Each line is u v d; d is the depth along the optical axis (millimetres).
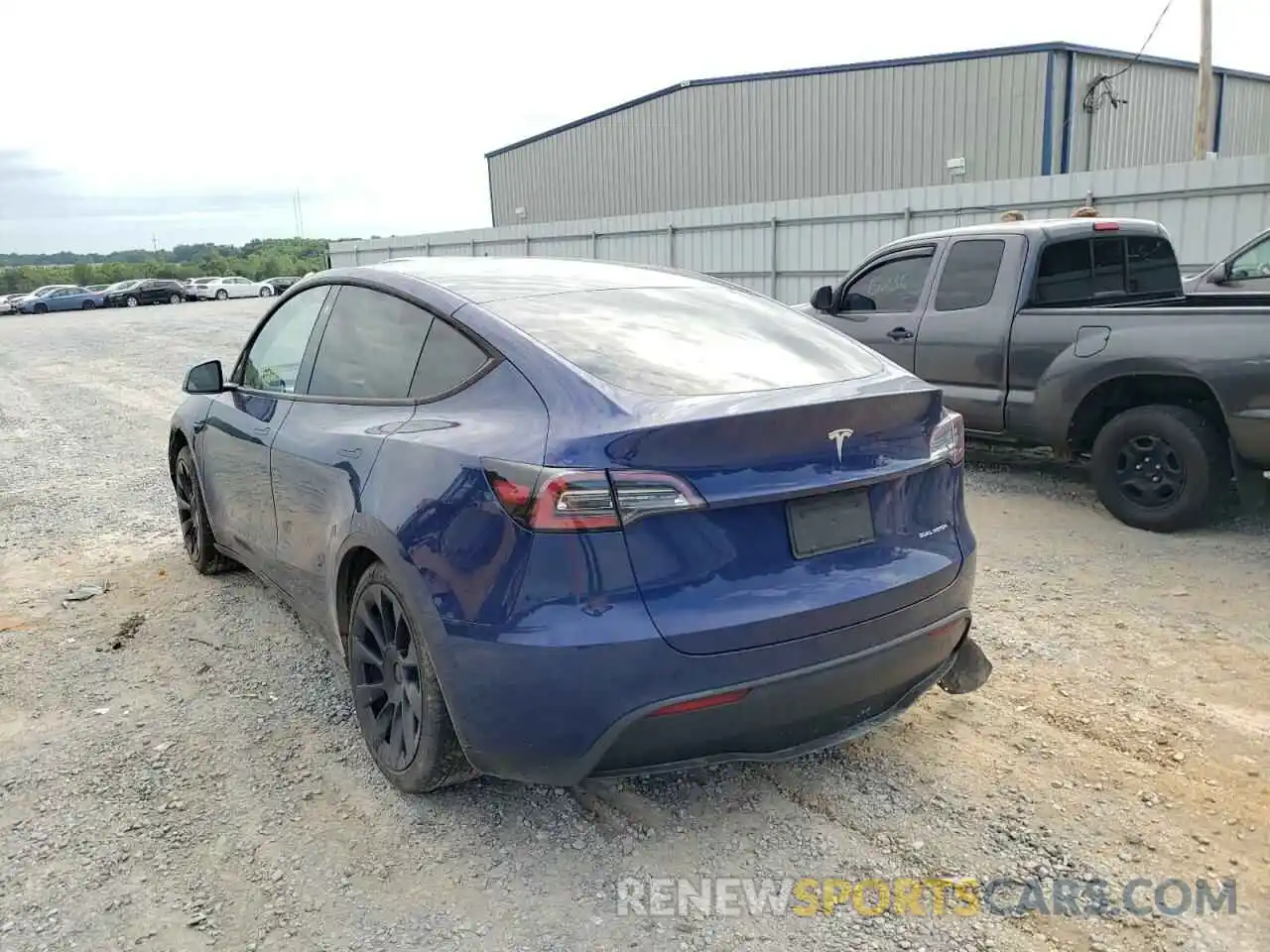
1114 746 3414
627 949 2494
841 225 19672
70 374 16859
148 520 6695
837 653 2734
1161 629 4410
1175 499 5758
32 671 4203
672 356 3070
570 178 36500
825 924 2574
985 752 3400
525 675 2561
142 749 3516
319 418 3680
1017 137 25109
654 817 3062
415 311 3420
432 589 2766
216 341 23031
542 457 2584
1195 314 5605
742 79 29859
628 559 2518
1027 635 4375
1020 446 6879
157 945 2520
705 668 2555
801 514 2732
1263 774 3207
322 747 3512
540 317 3195
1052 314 6352
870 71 27234
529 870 2814
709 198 31719
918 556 2982
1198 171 14289
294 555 3811
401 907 2658
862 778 3252
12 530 6508
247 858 2875
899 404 2914
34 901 2686
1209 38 19781
